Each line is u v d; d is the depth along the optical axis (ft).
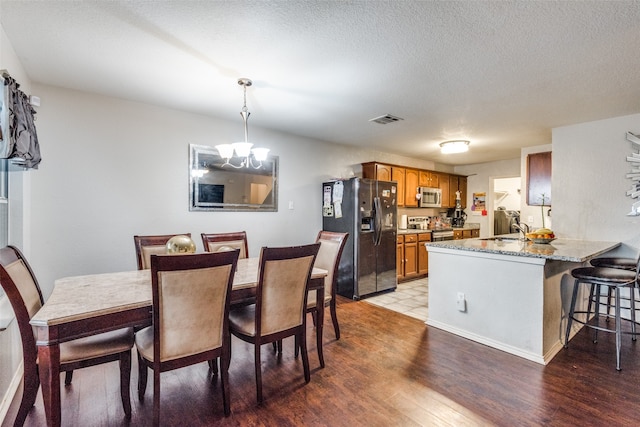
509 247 9.70
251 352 8.76
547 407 6.17
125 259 10.28
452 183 21.95
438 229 19.90
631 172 11.07
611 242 11.27
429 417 5.89
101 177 9.86
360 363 8.00
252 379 7.30
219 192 12.22
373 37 6.37
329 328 10.45
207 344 5.79
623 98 9.57
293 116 11.69
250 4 5.36
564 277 9.36
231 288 5.97
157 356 5.29
